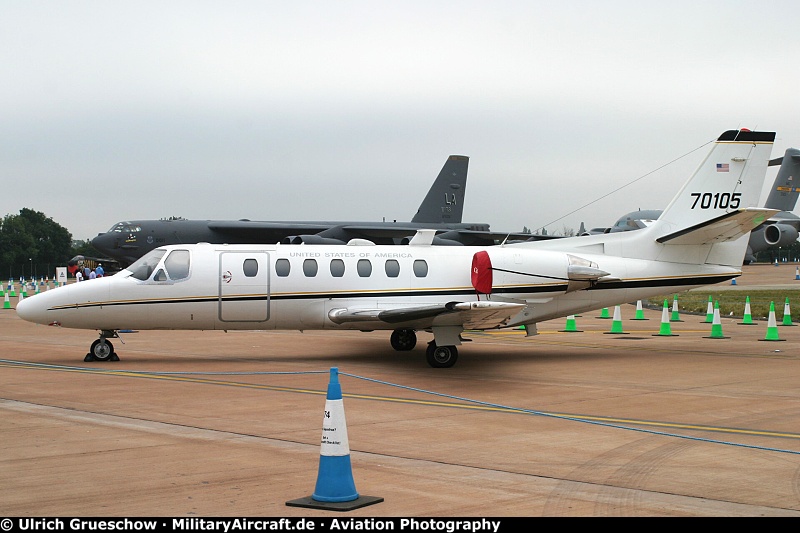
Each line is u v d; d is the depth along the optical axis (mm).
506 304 16484
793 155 62875
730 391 15180
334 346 22938
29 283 83500
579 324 32156
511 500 7855
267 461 9344
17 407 12961
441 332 18375
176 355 20656
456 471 9000
